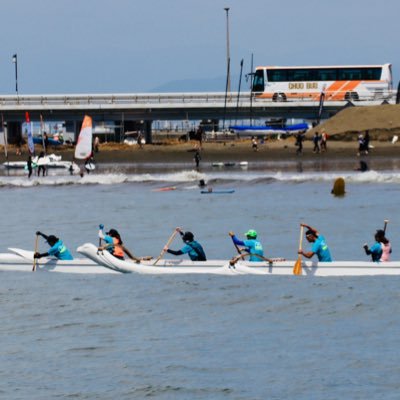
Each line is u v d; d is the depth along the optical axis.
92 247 104.75
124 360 73.75
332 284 96.69
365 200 172.25
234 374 70.00
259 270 101.38
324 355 73.88
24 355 75.69
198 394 66.31
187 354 74.94
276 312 87.31
